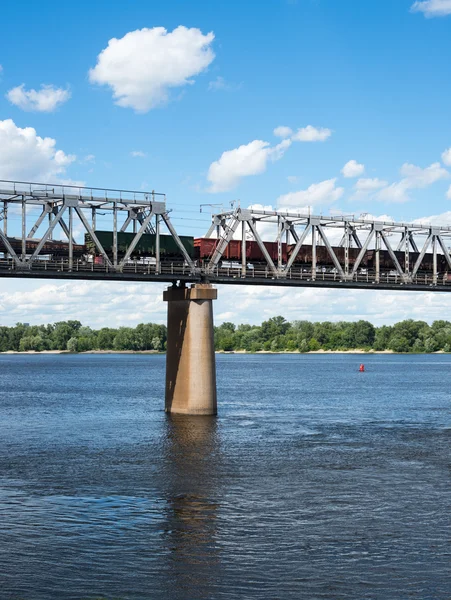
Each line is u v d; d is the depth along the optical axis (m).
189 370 75.31
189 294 73.62
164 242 75.06
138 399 106.12
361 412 87.44
